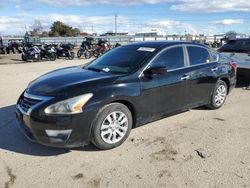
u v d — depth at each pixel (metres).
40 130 4.24
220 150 4.70
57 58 24.69
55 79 4.87
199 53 6.32
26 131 4.50
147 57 5.28
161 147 4.79
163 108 5.46
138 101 4.95
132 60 5.30
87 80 4.68
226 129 5.64
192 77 5.94
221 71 6.75
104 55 6.07
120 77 4.83
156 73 5.01
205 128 5.66
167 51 5.59
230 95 8.48
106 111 4.54
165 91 5.39
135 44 6.00
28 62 20.83
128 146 4.81
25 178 3.85
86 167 4.14
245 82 10.21
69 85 4.51
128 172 4.01
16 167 4.11
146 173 3.98
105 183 3.75
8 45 33.34
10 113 6.46
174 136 5.24
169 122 5.95
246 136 5.30
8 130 5.43
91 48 27.94
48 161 4.30
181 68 5.77
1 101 7.54
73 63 19.48
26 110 4.40
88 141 4.47
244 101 7.79
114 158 4.40
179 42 5.98
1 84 10.12
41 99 4.33
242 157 4.47
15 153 4.52
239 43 9.75
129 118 4.86
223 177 3.90
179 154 4.55
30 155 4.47
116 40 52.75
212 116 6.40
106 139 4.61
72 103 4.23
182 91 5.77
